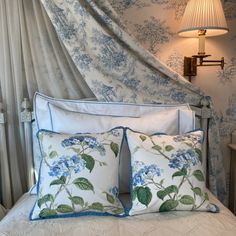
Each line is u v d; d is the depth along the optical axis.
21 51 1.65
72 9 1.57
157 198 1.24
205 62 1.80
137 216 1.23
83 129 1.49
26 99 1.65
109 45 1.63
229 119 1.91
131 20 1.76
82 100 1.67
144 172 1.27
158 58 1.81
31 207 1.33
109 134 1.39
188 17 1.57
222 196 1.88
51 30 1.63
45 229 1.12
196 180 1.29
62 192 1.22
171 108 1.65
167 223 1.16
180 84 1.75
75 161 1.26
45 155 1.31
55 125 1.51
